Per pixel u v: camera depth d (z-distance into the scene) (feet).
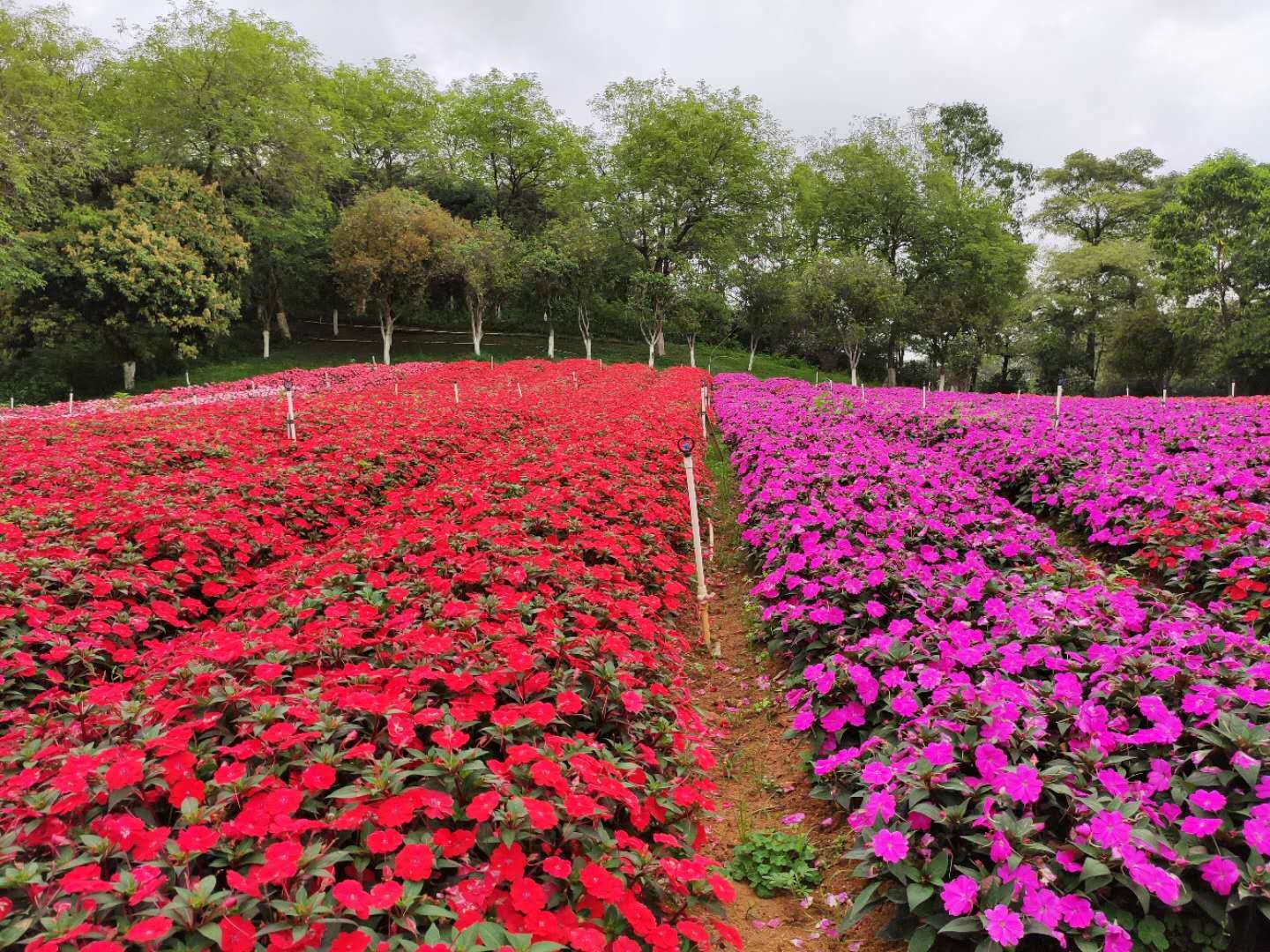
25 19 93.20
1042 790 9.75
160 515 20.16
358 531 21.90
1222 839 8.85
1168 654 11.80
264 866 7.01
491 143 156.97
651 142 127.75
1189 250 116.37
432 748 9.26
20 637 13.42
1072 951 8.55
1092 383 158.40
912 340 148.36
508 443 36.81
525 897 7.35
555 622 12.95
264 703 9.70
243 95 109.19
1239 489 23.57
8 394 92.32
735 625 21.45
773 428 42.04
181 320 93.86
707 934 8.61
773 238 141.49
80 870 6.75
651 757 10.60
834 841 11.94
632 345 151.02
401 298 123.44
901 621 14.19
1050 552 20.58
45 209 95.66
